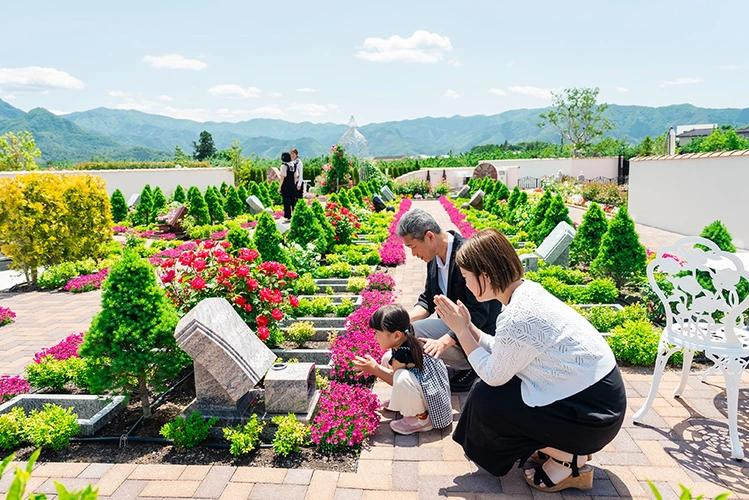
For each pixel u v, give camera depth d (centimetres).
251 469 301
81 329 622
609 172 3438
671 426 341
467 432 282
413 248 403
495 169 3038
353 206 1567
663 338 340
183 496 275
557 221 980
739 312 307
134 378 359
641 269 672
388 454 318
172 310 369
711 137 4444
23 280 941
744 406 365
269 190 2312
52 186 913
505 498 271
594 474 290
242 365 324
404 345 347
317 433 320
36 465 310
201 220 1506
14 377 430
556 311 257
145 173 2261
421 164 4531
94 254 1008
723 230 542
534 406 253
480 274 270
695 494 269
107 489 283
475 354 279
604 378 252
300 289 689
